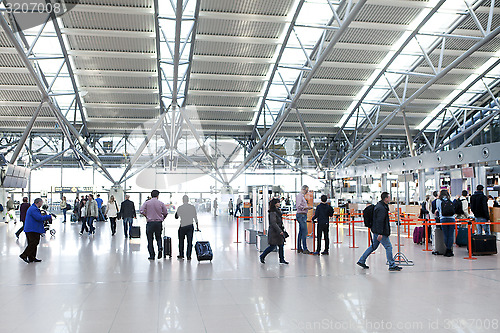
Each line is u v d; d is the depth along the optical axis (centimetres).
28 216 1209
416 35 2611
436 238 1306
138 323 612
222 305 709
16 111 3231
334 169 3603
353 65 2886
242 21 2425
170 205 3728
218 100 3203
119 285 880
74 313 667
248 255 1319
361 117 3616
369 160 3925
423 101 3366
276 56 2752
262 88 3086
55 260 1239
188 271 1039
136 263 1172
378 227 1028
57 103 3055
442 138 3744
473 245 1280
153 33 2462
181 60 2733
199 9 2216
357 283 884
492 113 3294
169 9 2266
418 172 2367
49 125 3494
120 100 3153
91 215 2156
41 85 2500
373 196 2834
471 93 3347
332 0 2288
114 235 2056
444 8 2398
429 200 1712
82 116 3331
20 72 2747
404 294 779
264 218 1501
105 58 2681
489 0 2309
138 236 1883
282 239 1150
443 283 877
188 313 661
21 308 701
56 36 2456
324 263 1153
